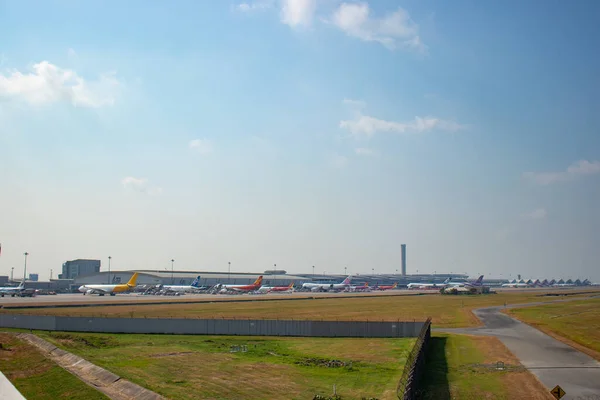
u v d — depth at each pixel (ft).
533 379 157.48
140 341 243.81
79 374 165.48
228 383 149.69
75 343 234.58
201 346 227.61
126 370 167.84
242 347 221.25
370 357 197.57
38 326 288.30
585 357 198.39
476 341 244.22
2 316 295.48
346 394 135.74
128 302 521.24
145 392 135.74
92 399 133.18
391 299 644.27
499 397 135.13
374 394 135.74
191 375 161.38
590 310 443.32
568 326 312.50
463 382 153.38
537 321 344.69
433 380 156.66
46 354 202.39
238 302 556.92
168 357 196.54
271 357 197.57
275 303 542.16
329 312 420.36
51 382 155.63
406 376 142.92
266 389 142.10
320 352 210.79
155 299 595.88
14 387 152.87
